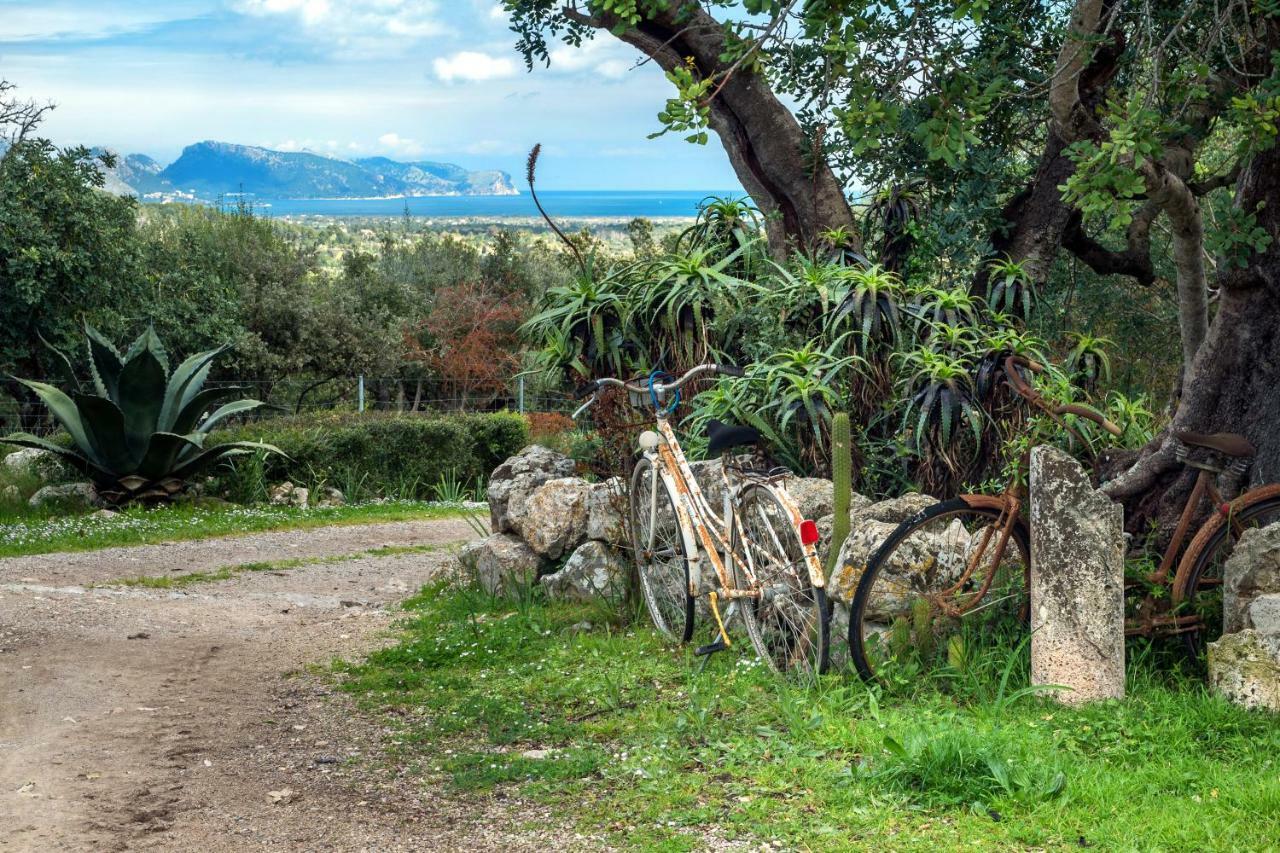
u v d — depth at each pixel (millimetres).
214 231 34875
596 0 8320
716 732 4695
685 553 5953
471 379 33531
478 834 3938
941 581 5395
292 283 34406
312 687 6328
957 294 8367
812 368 7574
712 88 10852
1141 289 14977
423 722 5480
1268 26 6816
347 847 3898
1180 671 5348
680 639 6426
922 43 7730
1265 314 6656
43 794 4504
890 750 4098
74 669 6758
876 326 7980
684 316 9055
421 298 37938
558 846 3764
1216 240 6195
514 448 21516
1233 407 6766
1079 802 3791
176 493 16859
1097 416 5449
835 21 6438
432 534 15375
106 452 16359
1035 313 10031
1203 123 8258
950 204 10273
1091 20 6375
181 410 16703
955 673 5133
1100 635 4879
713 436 5797
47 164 22953
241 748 5133
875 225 10625
